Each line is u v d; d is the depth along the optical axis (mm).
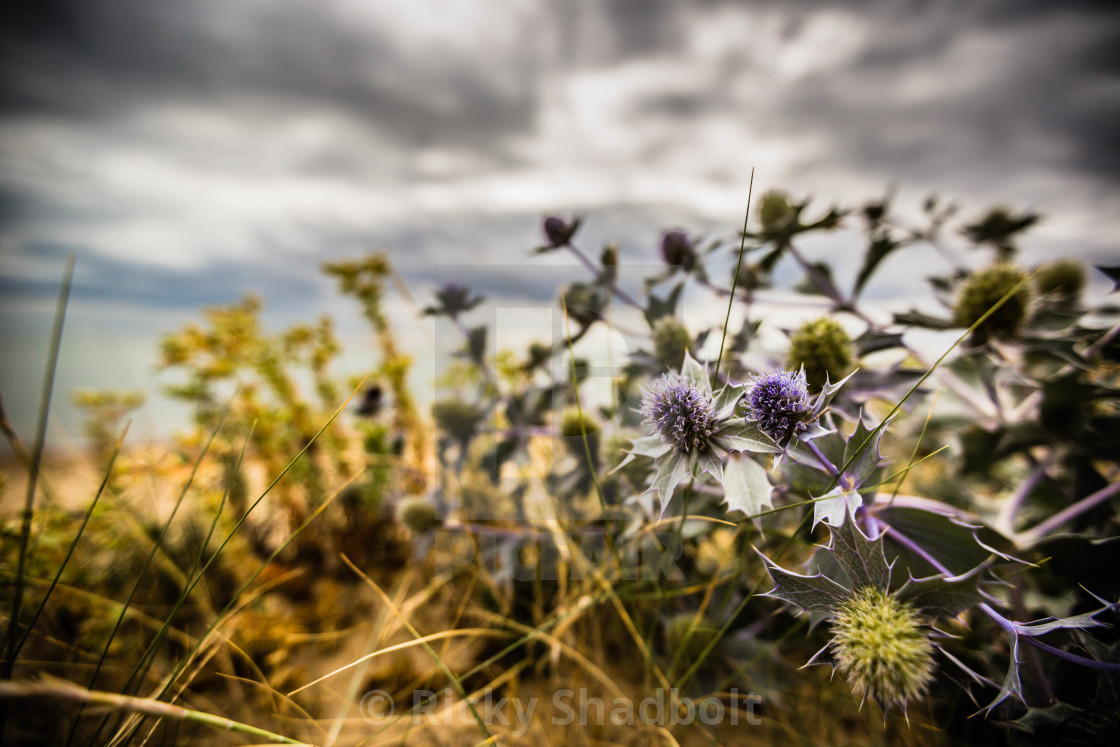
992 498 300
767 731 238
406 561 369
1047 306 259
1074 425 231
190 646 271
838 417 211
